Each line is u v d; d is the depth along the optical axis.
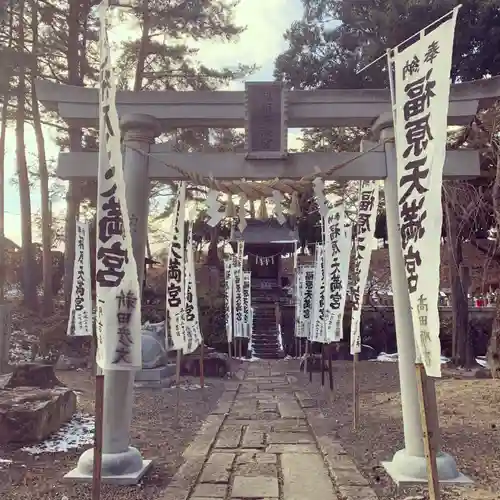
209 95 6.56
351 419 9.61
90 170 6.50
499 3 14.21
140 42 20.12
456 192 14.39
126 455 5.94
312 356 17.53
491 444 7.44
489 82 6.41
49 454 7.00
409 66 4.76
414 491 5.53
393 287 6.39
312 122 6.86
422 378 4.16
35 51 18.33
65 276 20.09
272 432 8.68
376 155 6.48
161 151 6.57
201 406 11.22
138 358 4.96
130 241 5.10
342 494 5.49
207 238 31.31
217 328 23.22
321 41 17.52
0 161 20.02
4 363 14.39
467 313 18.23
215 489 5.69
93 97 6.64
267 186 6.14
